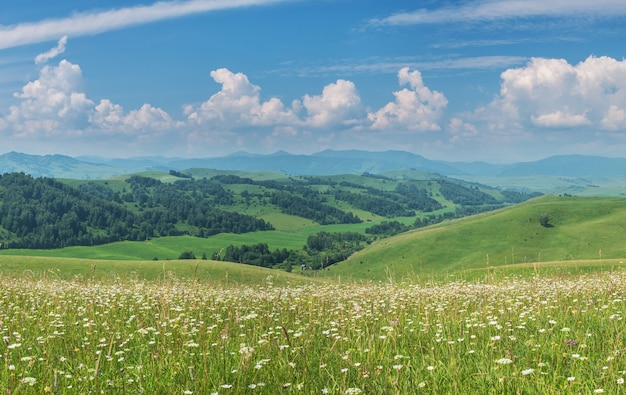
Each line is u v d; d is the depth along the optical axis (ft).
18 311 39.96
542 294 44.93
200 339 28.14
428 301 44.96
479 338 29.53
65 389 21.49
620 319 31.04
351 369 23.89
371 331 31.99
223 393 20.97
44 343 29.30
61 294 49.80
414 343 29.37
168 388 21.65
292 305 43.39
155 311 39.37
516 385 20.01
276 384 21.99
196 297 45.24
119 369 24.50
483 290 51.29
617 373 20.70
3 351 27.63
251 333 32.01
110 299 46.60
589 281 57.00
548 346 26.30
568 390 19.62
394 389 20.76
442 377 22.56
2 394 20.43
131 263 209.26
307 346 27.58
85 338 30.25
